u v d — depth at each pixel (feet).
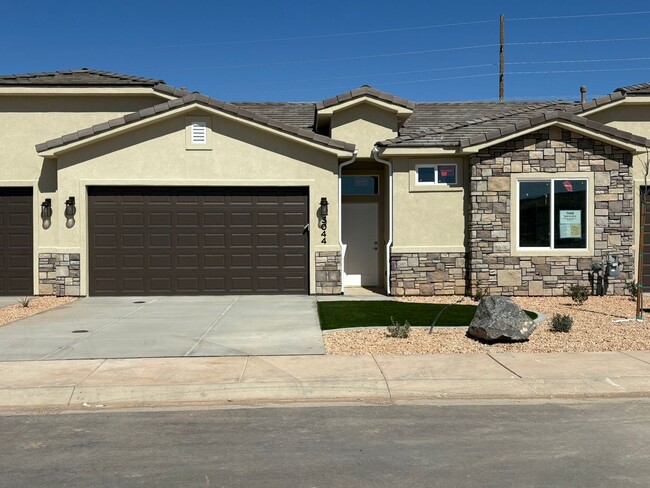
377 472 16.67
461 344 31.78
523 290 48.73
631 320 37.73
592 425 20.77
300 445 18.93
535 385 25.25
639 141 47.88
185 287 50.16
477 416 21.91
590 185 48.55
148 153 49.60
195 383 24.99
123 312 42.39
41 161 51.75
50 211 51.24
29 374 26.43
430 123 58.95
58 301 47.78
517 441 19.17
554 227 48.75
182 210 50.08
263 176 50.01
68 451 18.53
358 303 45.70
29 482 16.15
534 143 48.52
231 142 49.88
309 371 26.78
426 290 49.88
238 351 30.53
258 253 50.42
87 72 56.59
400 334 33.19
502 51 121.49
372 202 56.08
